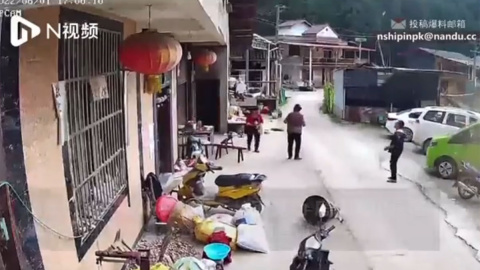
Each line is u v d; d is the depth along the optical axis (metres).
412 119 13.88
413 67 18.58
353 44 26.22
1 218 2.62
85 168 4.29
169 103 10.15
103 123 4.96
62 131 3.63
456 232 7.26
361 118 19.42
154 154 8.23
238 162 11.89
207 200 8.27
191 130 12.65
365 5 23.45
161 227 6.95
